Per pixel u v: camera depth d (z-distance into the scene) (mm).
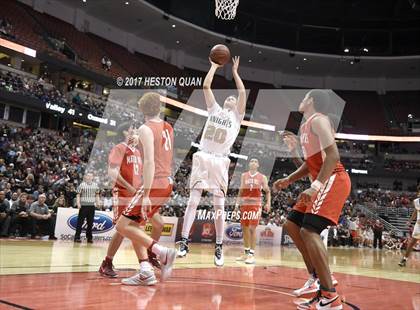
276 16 23016
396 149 22250
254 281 3617
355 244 15320
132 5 18734
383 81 24516
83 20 19078
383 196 20312
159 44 21578
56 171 10945
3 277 3105
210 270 4422
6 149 11023
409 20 22609
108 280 3160
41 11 17578
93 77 17078
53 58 15664
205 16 21031
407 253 7250
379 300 3006
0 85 13312
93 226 8531
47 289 2615
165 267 2947
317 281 2857
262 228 11844
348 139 22344
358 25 23359
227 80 22469
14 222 8000
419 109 23391
